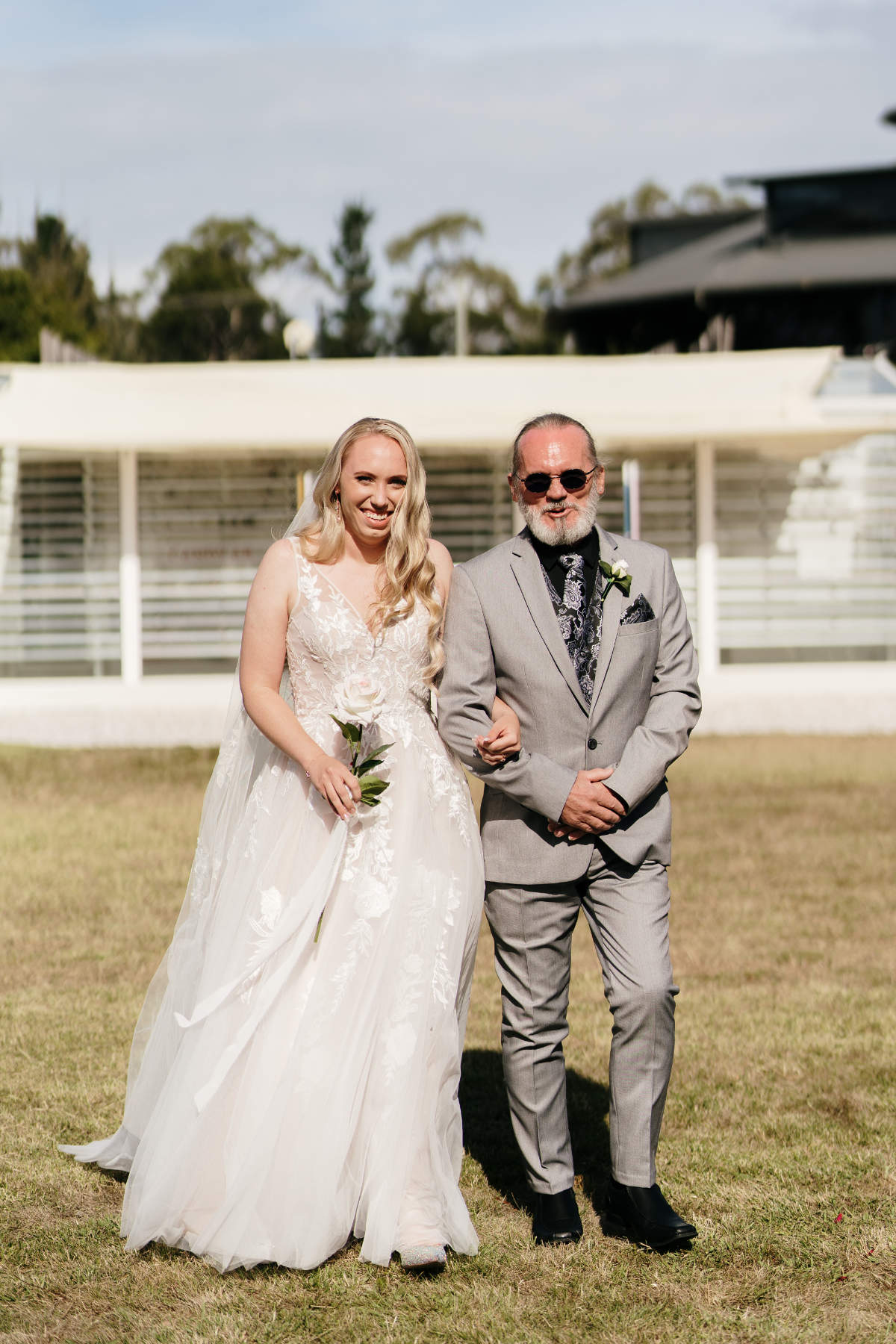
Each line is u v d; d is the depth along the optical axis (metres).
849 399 17.98
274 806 3.67
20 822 9.85
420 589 3.70
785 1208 3.80
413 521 3.68
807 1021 5.51
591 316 43.12
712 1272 3.45
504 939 3.70
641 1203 3.57
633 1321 3.20
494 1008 5.71
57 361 24.38
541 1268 3.46
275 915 3.58
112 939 6.70
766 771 12.28
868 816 10.18
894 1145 4.25
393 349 65.56
